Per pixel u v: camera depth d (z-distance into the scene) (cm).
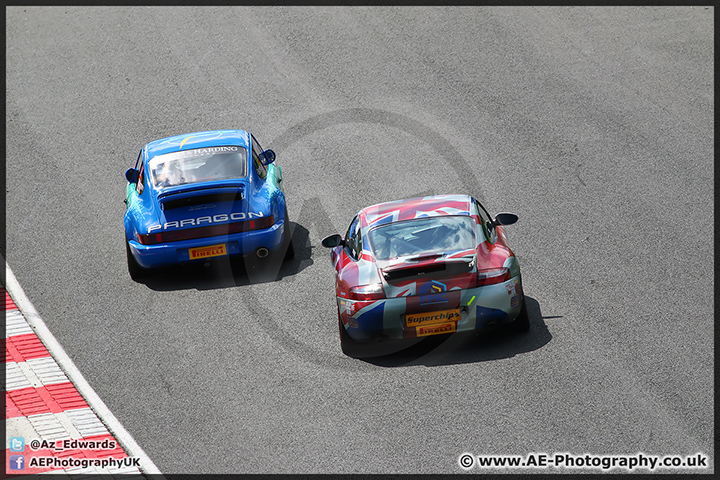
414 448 1628
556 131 3609
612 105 3812
